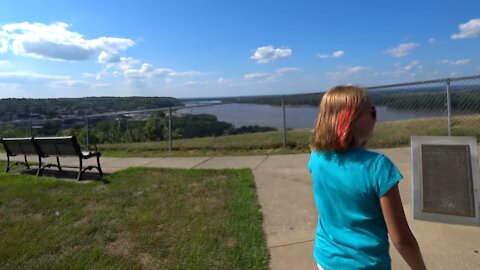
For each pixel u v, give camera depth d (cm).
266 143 1036
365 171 165
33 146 852
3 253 450
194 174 759
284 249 415
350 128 170
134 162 979
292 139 1049
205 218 518
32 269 410
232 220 504
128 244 456
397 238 162
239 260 396
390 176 161
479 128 893
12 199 664
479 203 432
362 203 167
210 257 407
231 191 629
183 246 439
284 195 593
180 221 514
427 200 452
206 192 634
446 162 452
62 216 568
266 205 554
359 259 170
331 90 182
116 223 524
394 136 936
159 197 625
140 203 602
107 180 753
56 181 764
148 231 489
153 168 839
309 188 622
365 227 170
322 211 184
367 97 176
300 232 456
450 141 456
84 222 537
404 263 362
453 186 445
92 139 1455
